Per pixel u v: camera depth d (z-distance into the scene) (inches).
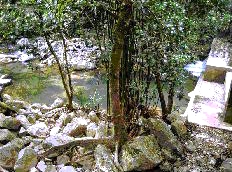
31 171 154.9
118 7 137.9
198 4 161.3
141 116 186.2
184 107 229.6
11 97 239.3
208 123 195.9
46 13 162.4
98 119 196.9
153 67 160.9
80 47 308.0
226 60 252.1
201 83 240.8
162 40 148.9
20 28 170.9
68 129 183.6
